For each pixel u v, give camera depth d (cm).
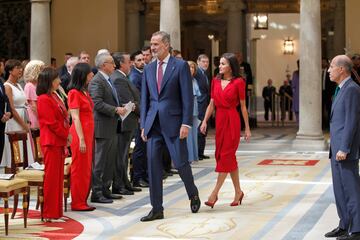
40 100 981
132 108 1134
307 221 986
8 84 1234
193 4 2770
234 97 1073
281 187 1273
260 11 2681
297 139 1831
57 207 994
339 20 2473
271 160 1647
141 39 2606
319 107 1817
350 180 852
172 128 1004
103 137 1131
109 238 892
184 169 1030
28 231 936
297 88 2523
